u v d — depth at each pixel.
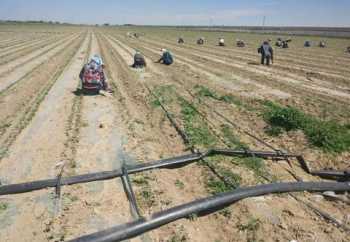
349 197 6.08
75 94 12.55
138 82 15.21
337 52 35.44
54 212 5.23
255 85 15.64
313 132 8.72
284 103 12.36
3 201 5.49
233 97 12.89
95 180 6.23
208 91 13.50
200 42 45.34
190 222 5.11
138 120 9.74
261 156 7.55
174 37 64.06
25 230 4.81
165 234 4.82
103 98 12.10
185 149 7.84
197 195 5.89
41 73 16.97
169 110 10.80
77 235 4.73
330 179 6.84
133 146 7.87
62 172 6.45
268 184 6.05
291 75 18.89
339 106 12.02
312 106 11.97
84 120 9.59
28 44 36.97
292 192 6.04
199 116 10.32
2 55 25.03
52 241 4.59
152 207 5.46
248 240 4.74
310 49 39.22
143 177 6.39
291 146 8.24
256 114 10.62
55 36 55.97
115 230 4.65
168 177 6.51
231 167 6.92
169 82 15.53
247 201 5.65
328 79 17.89
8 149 7.41
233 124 9.70
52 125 9.06
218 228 5.01
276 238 4.79
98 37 55.44
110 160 7.10
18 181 6.11
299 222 5.19
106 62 21.81
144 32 90.06
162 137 8.59
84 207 5.40
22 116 9.68
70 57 24.30
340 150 8.02
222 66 21.98
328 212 5.52
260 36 72.44
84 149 7.59
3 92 12.52
